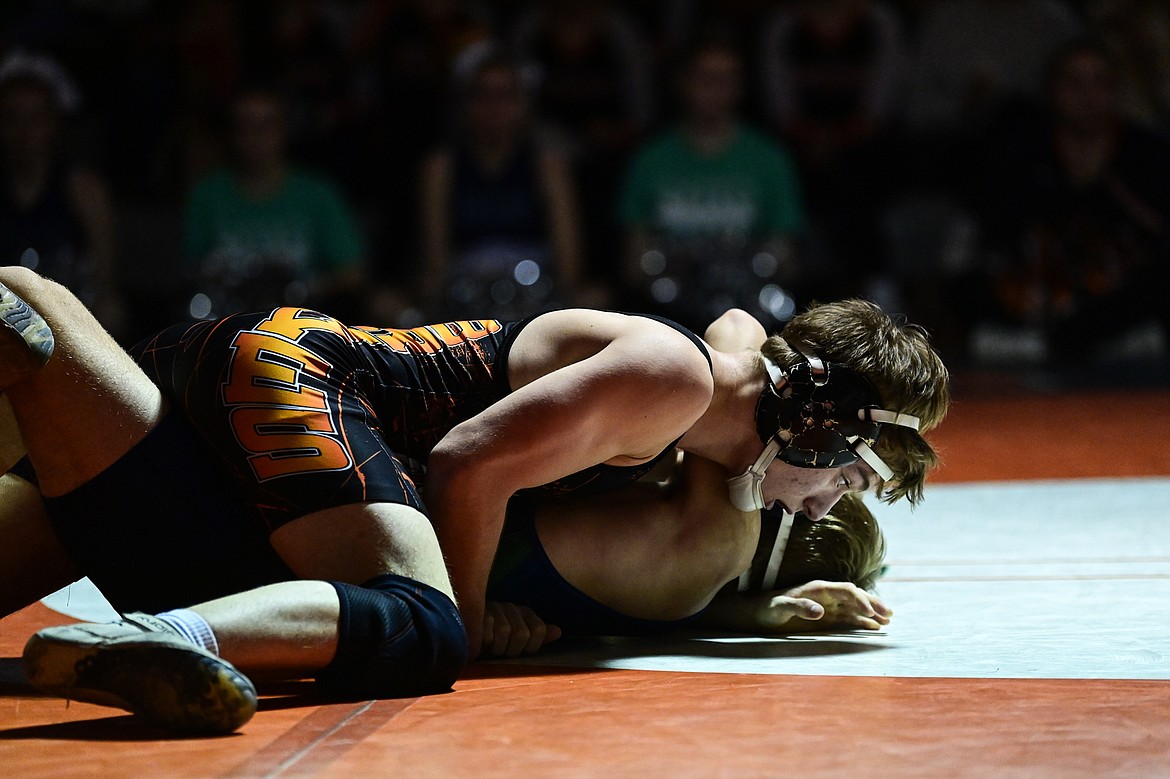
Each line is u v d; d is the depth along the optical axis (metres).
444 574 5.98
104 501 5.97
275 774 4.49
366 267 23.94
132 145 26.25
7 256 20.41
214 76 26.17
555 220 20.55
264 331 6.34
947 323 26.02
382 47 25.70
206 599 6.09
